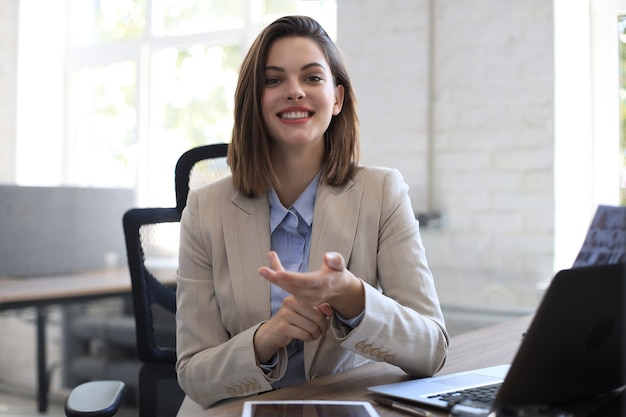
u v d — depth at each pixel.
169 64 4.70
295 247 1.43
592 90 3.12
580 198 3.14
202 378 1.28
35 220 3.72
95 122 5.00
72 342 3.87
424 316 1.32
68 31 5.09
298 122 1.37
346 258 1.39
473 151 3.30
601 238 1.31
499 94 3.24
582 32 3.12
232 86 4.44
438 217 3.35
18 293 2.97
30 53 4.98
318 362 1.36
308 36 1.41
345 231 1.40
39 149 5.03
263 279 1.39
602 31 3.09
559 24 3.13
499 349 1.54
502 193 3.24
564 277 0.91
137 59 4.75
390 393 1.13
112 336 3.65
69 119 5.08
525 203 3.19
